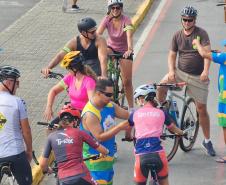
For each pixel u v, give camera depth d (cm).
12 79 1850
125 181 2253
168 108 2359
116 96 2758
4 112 1820
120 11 2638
